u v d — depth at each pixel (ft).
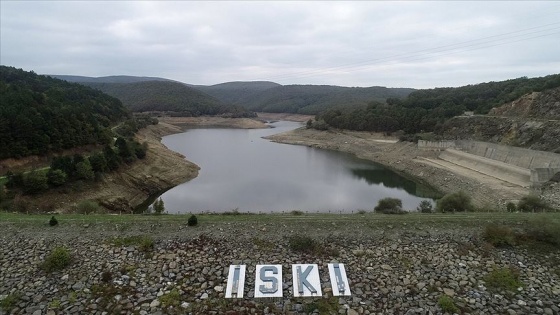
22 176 170.91
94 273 86.12
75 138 245.04
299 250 94.02
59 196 178.40
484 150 286.46
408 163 318.65
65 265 88.17
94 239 98.32
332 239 98.89
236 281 83.30
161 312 75.82
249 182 266.77
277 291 80.84
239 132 640.17
